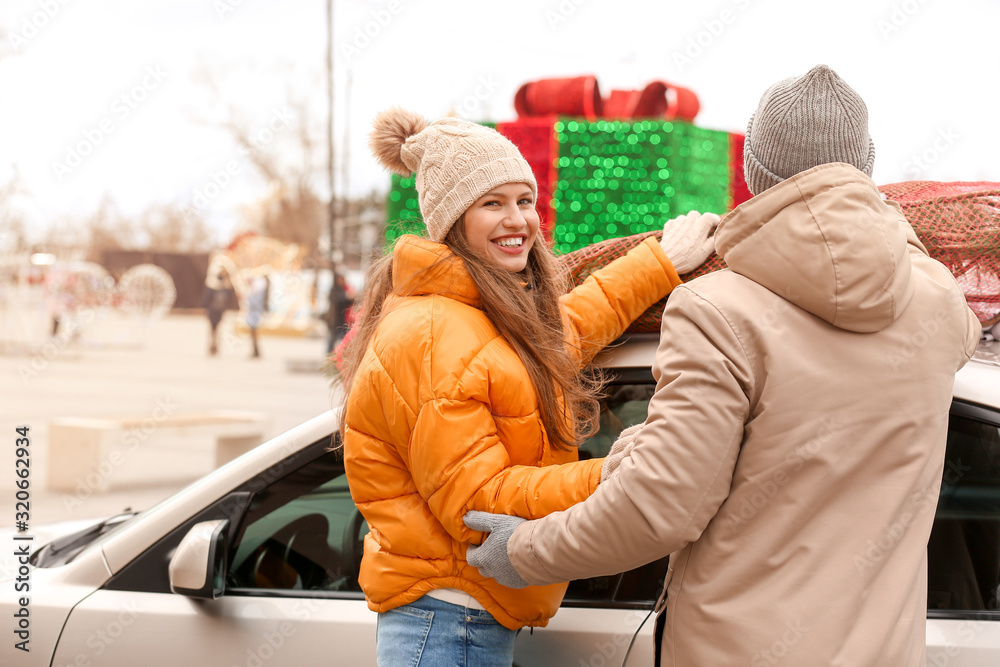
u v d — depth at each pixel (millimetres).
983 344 2053
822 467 1437
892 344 1469
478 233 1869
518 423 1757
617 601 2006
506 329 1801
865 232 1409
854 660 1396
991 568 1830
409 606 1796
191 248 32938
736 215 1519
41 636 2227
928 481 1484
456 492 1672
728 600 1469
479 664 1779
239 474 2268
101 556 2311
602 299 1990
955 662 1782
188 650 2160
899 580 1443
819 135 1540
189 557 2098
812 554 1435
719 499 1457
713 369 1441
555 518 1550
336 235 19422
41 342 21859
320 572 2195
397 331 1748
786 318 1473
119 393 12719
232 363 18625
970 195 1992
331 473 2225
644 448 1460
